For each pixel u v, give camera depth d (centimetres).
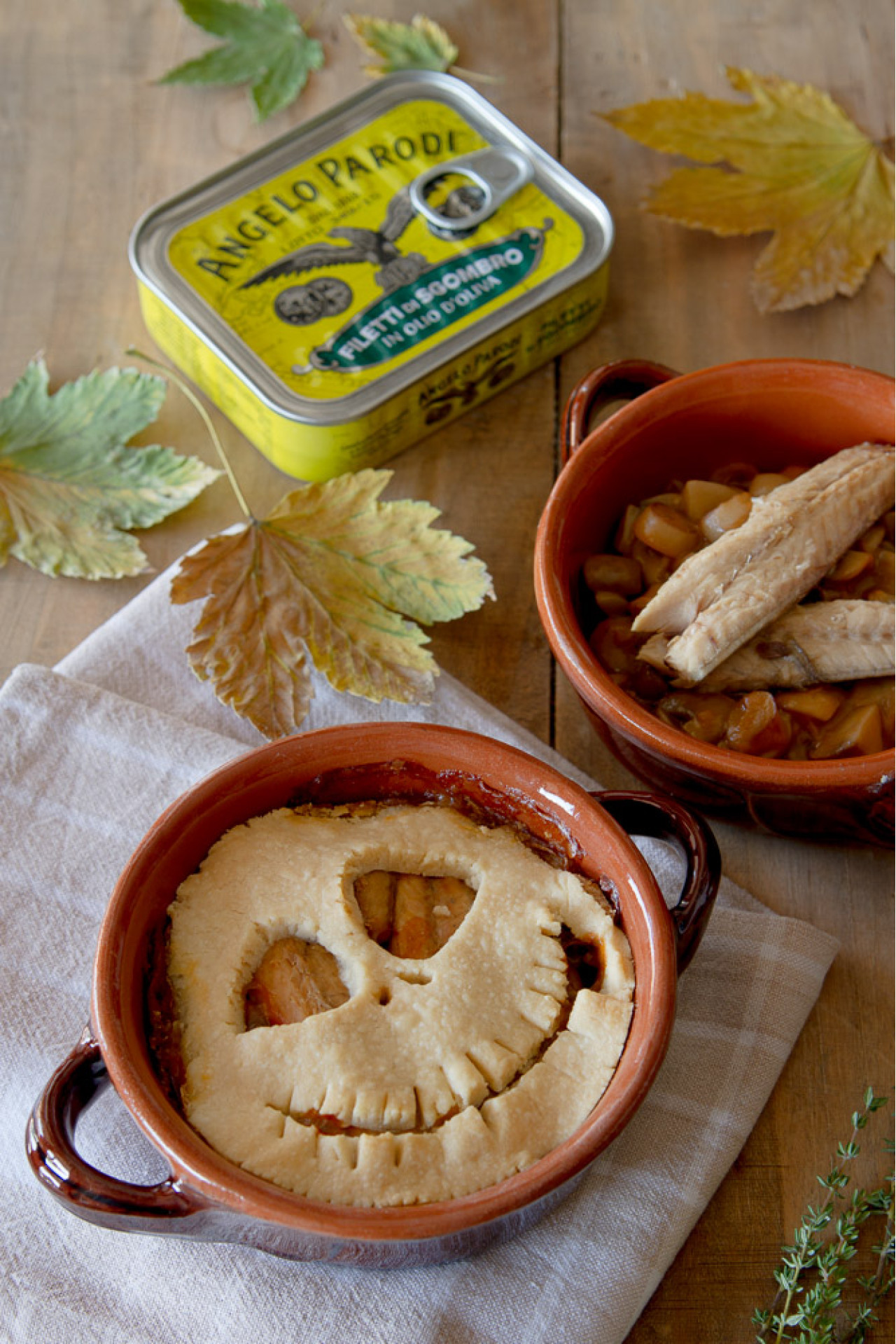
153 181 63
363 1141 44
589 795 47
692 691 52
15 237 62
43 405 58
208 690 55
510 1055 45
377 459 58
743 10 65
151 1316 47
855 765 49
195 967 46
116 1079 44
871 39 65
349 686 53
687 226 60
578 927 47
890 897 53
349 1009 45
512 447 59
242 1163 44
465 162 60
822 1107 51
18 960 51
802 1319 47
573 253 58
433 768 48
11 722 53
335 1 65
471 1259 48
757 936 51
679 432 54
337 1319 47
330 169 60
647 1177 49
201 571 54
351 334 57
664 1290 49
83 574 56
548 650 56
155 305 58
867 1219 49
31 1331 47
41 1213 48
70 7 65
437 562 54
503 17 65
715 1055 50
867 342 60
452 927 47
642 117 61
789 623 52
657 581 53
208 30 64
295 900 47
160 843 47
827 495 52
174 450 59
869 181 61
